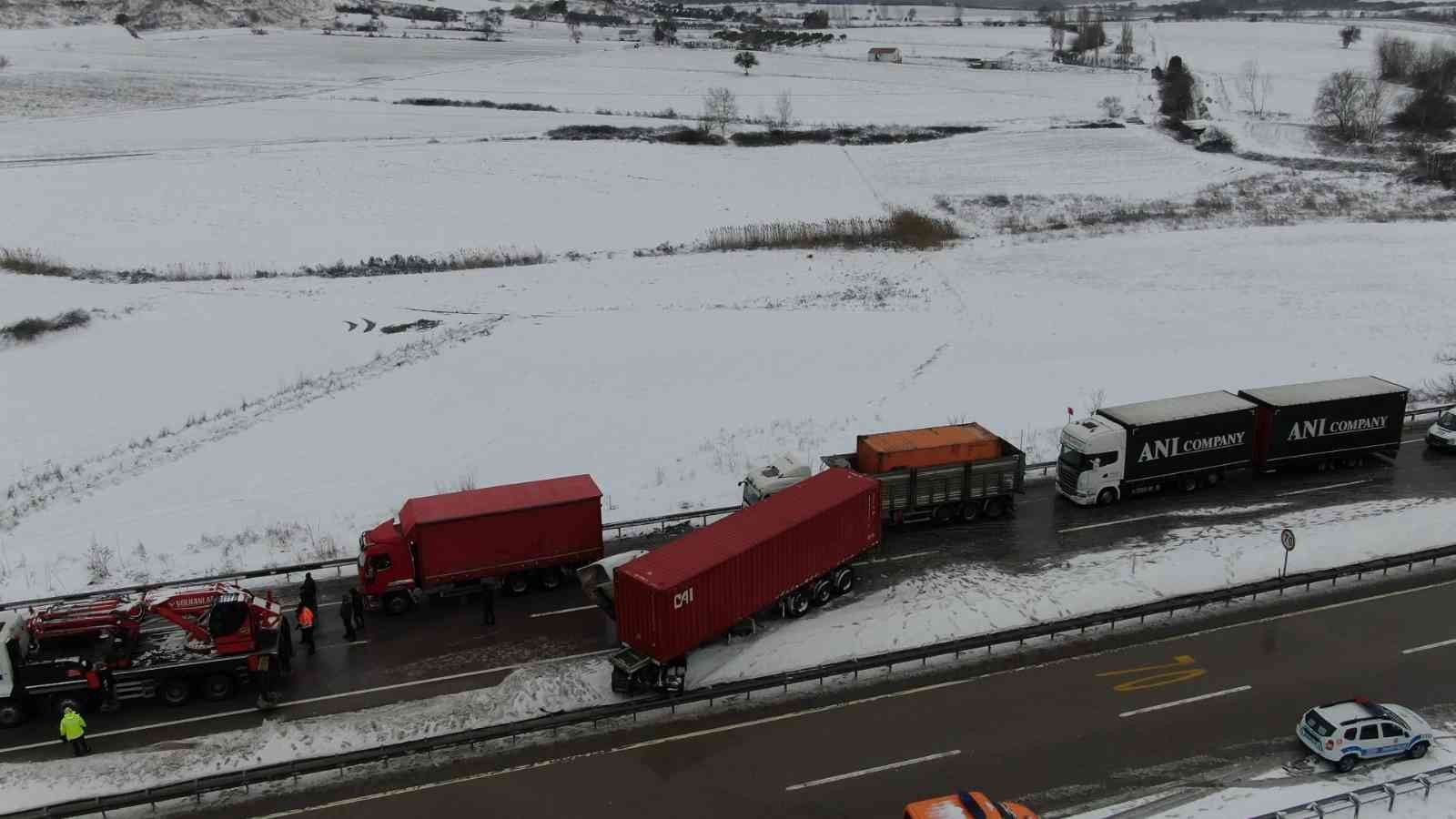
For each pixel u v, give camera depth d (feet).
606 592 91.97
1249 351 168.55
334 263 234.99
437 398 156.66
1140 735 77.61
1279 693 82.64
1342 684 83.61
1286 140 367.25
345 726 80.33
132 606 84.94
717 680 86.38
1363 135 365.81
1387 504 116.26
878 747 76.84
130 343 180.55
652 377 164.55
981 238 255.70
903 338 182.09
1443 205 268.82
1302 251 230.68
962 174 317.83
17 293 203.21
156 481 129.18
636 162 322.34
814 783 72.90
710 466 130.72
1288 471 127.54
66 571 105.50
